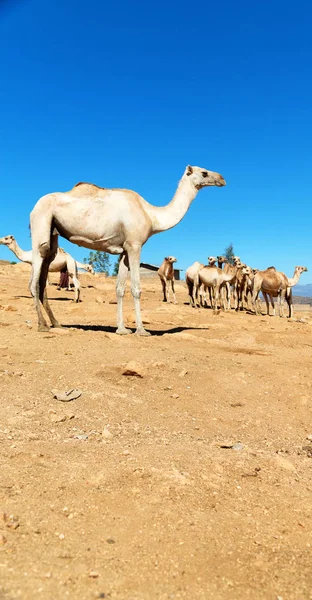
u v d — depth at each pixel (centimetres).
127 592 267
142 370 740
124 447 487
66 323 1304
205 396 700
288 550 330
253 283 2222
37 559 285
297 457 532
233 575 294
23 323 1227
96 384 681
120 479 405
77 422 550
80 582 270
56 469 415
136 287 1084
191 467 449
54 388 648
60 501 361
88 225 1045
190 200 1135
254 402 706
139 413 605
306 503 409
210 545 324
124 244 1068
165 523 345
